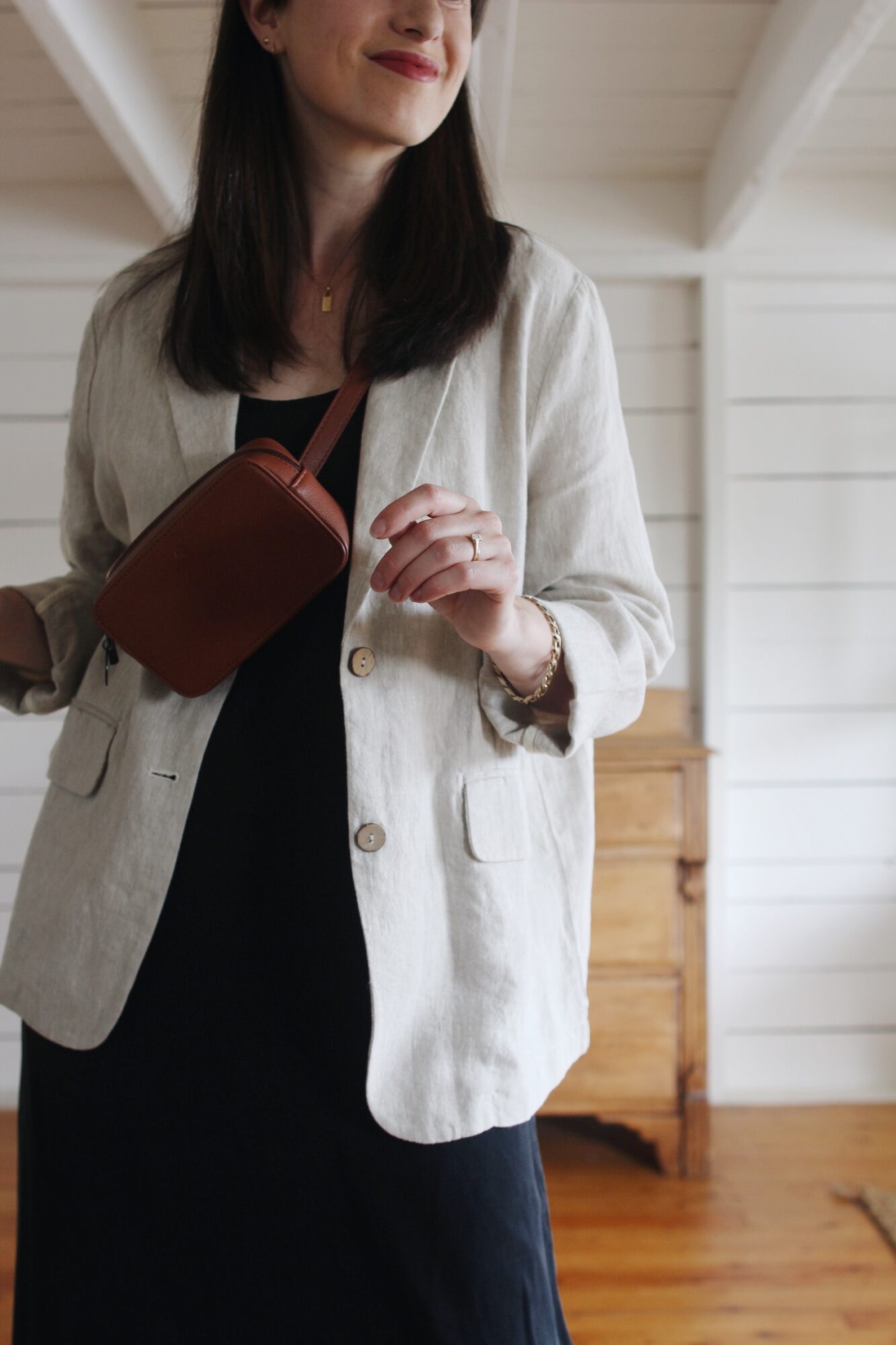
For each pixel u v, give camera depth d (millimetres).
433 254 837
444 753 818
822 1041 2762
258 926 800
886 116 2301
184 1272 818
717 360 2652
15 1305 899
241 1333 815
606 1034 2334
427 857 797
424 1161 791
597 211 2627
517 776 846
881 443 2711
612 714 823
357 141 824
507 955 805
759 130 2068
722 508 2682
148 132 1981
